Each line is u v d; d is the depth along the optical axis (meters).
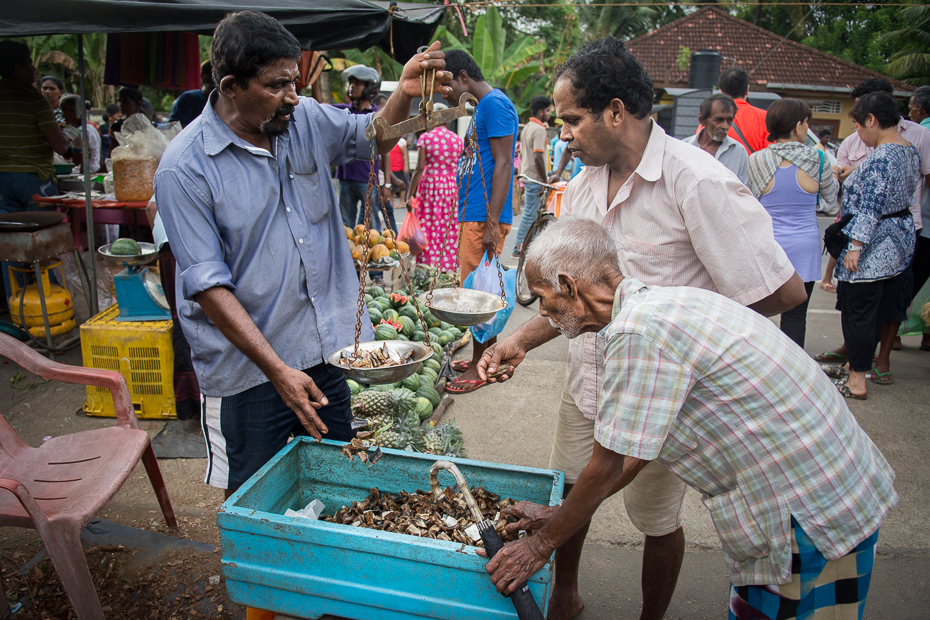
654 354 1.54
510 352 2.42
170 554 3.03
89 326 4.27
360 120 2.59
